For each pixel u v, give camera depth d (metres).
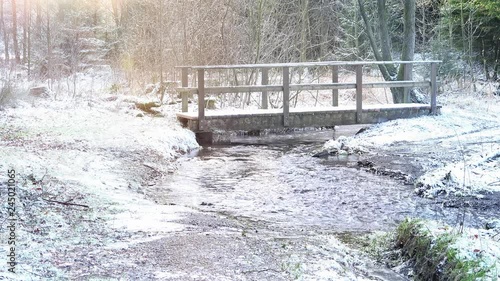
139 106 18.08
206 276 5.36
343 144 13.64
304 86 15.88
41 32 29.41
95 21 31.59
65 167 10.07
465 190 9.31
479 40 25.70
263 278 5.42
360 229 7.79
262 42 21.31
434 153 12.41
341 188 10.18
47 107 17.48
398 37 30.44
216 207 8.95
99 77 24.86
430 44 26.69
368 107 16.69
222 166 12.14
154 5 21.61
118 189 9.38
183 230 7.02
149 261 5.72
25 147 11.33
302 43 24.12
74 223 6.95
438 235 6.03
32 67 27.42
